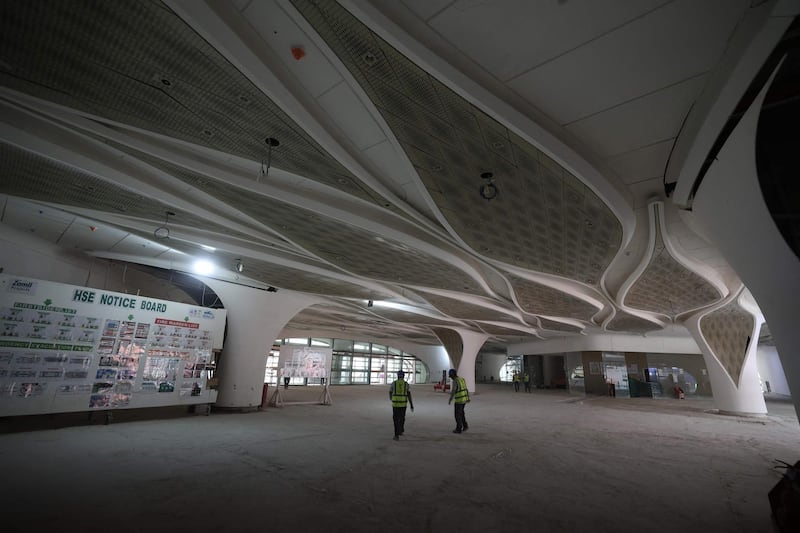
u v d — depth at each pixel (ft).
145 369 38.47
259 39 14.98
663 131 19.04
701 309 61.52
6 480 19.25
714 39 13.56
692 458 29.40
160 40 13.82
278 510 17.03
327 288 56.24
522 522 16.61
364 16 12.17
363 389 111.04
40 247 40.57
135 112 18.44
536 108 17.56
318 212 28.22
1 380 30.22
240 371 50.88
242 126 18.66
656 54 14.37
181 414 44.68
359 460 26.25
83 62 15.38
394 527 15.70
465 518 16.85
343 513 16.96
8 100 19.26
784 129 15.84
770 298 19.42
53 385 32.53
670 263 37.22
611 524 16.65
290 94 16.16
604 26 13.26
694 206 23.36
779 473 25.30
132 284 55.42
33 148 22.26
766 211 17.52
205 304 63.77
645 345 104.12
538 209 26.04
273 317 55.52
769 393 122.93
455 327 99.50
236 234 37.11
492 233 30.42
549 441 35.09
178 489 19.19
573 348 110.52
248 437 32.73
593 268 38.17
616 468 25.95
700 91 16.17
